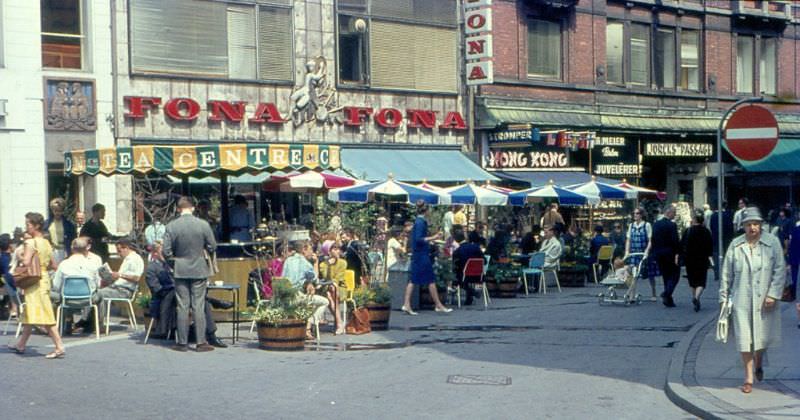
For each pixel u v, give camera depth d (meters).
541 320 18.16
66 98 23.95
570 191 26.67
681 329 16.81
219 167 18.05
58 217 18.89
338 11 29.06
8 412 9.84
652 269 21.03
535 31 33.81
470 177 30.53
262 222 24.94
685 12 38.12
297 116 28.00
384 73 30.22
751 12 39.69
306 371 12.58
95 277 15.59
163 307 15.03
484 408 10.35
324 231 22.14
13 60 23.17
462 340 15.57
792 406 10.08
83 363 12.98
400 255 20.42
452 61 32.03
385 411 10.13
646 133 36.34
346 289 16.67
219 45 26.55
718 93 39.12
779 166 39.84
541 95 33.75
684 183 39.94
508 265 22.83
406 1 30.73
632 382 11.99
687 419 9.98
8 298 18.06
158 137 25.38
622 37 36.34
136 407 10.19
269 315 14.36
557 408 10.42
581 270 25.33
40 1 23.75
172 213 22.77
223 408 10.19
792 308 19.03
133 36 24.98
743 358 10.87
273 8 27.61
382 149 30.06
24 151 23.31
